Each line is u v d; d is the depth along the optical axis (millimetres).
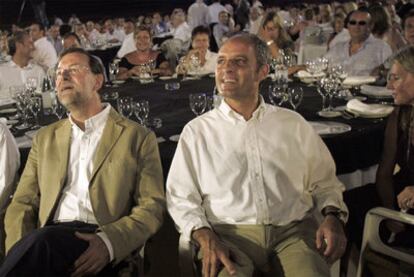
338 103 2736
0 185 1892
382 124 2234
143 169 1733
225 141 1686
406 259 1604
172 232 2426
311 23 7035
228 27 7805
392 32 4457
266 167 1663
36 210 1792
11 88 3211
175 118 2551
